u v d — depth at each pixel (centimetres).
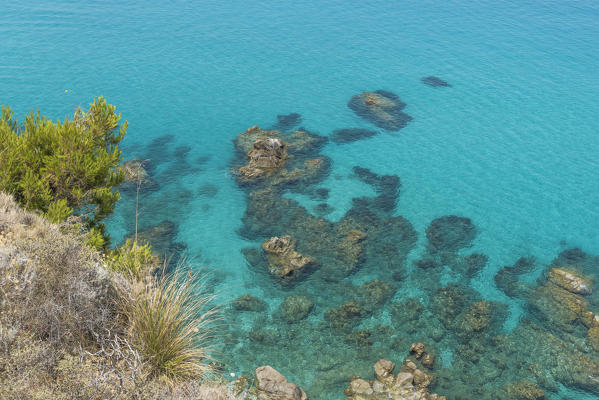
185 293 1032
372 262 2747
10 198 1220
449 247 2906
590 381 2058
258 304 2431
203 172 3619
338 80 5322
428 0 8306
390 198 3366
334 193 3384
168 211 3136
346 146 4044
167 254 2733
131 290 926
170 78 5250
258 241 2892
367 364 2130
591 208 3353
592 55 5928
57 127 1576
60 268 848
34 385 656
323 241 2878
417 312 2420
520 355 2184
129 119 4375
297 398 1855
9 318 736
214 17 7250
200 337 1024
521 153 3991
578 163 3869
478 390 2014
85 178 1537
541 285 2620
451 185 3559
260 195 3312
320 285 2572
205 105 4728
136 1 7881
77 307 812
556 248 2953
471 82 5256
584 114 4603
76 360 699
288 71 5538
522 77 5362
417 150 4016
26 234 982
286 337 2247
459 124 4425
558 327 2334
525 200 3416
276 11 7619
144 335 879
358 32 6769
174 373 870
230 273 2631
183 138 4122
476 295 2539
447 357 2180
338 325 2330
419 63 5753
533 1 8244
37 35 6125
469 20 7262
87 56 5625
